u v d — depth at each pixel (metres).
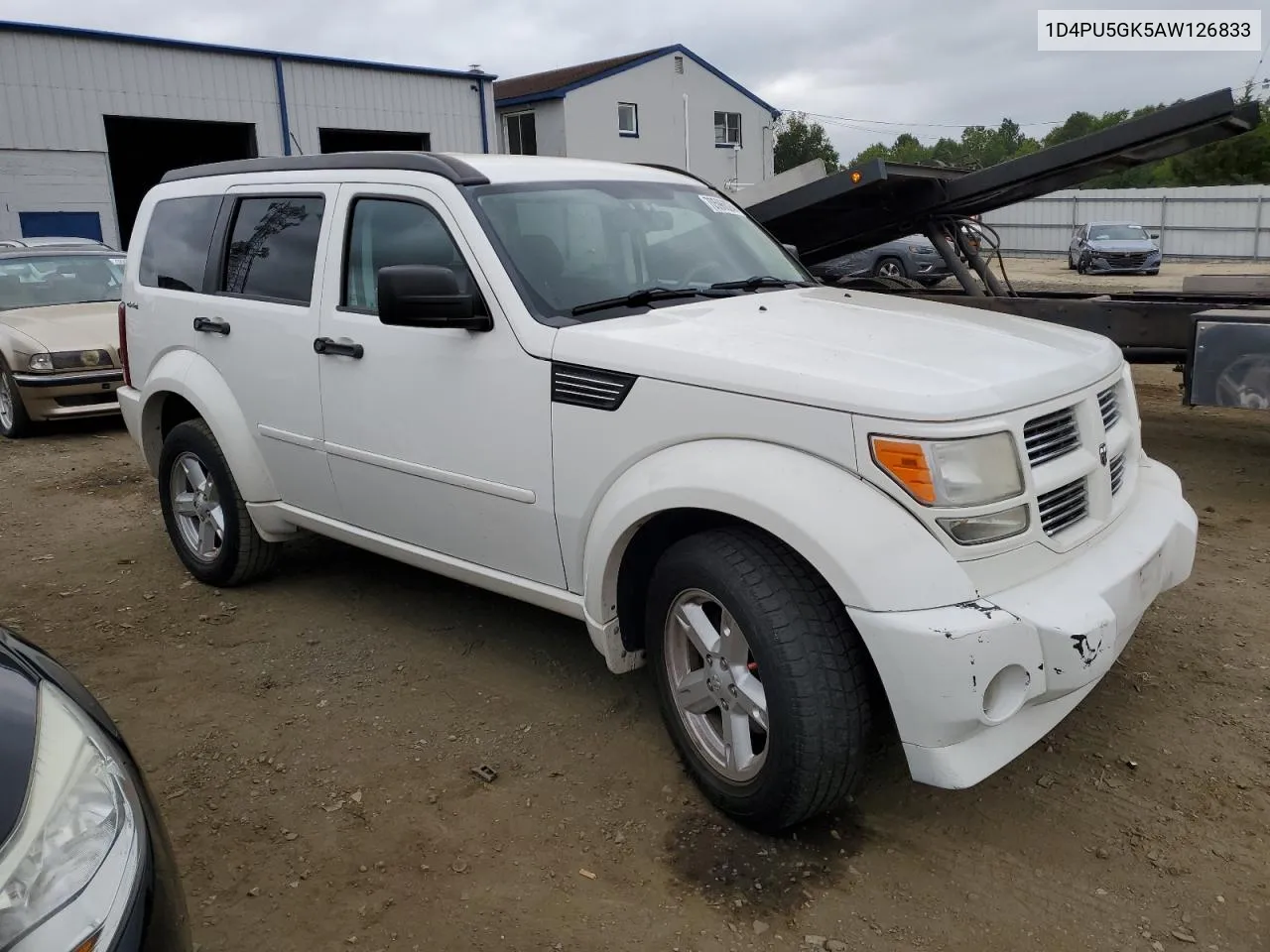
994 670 2.55
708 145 39.22
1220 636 4.21
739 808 3.01
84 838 1.89
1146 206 32.66
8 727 1.99
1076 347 3.31
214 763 3.56
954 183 7.73
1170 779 3.25
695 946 2.61
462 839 3.08
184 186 5.20
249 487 4.71
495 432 3.53
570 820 3.15
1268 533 5.43
